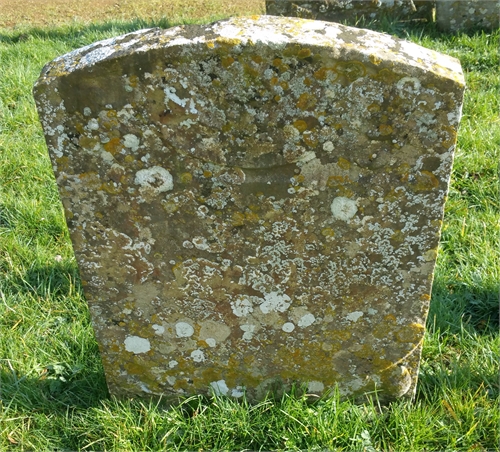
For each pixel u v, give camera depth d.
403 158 1.03
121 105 1.01
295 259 1.14
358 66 0.96
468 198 1.87
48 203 1.90
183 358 1.27
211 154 1.04
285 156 1.04
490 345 1.40
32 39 3.12
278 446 1.24
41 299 1.59
